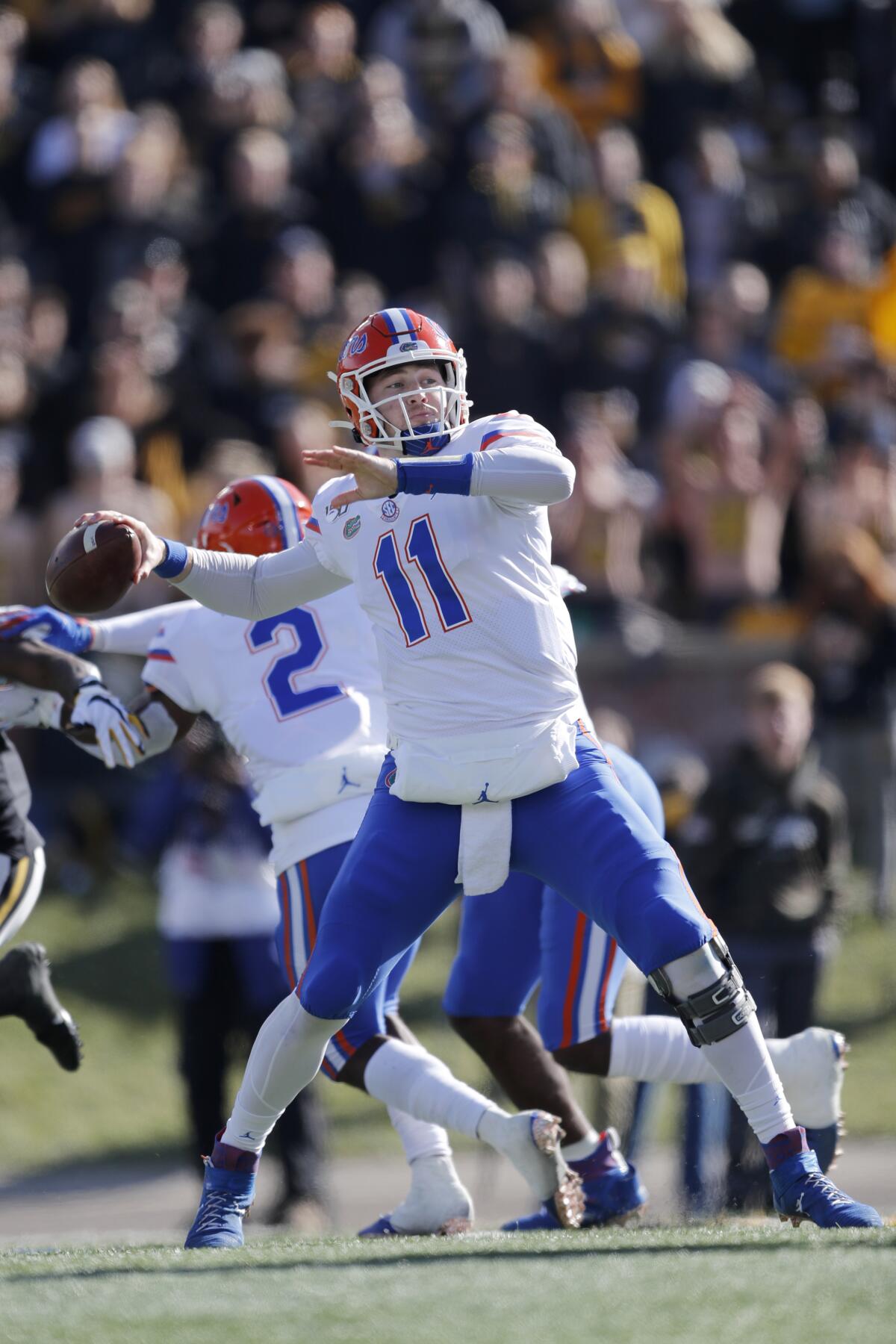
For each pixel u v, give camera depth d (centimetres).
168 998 3434
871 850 3600
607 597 3703
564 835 1346
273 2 4588
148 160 3997
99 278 3969
